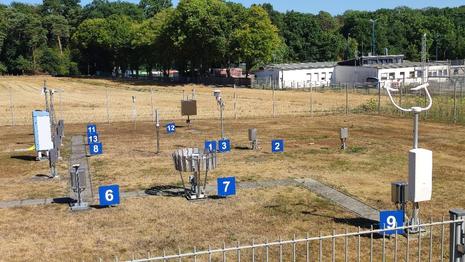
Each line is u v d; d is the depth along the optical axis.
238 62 77.56
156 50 85.81
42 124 20.62
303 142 24.80
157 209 13.83
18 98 56.41
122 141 25.95
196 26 72.69
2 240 11.69
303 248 10.79
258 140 25.62
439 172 17.78
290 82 69.31
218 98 25.94
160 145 24.55
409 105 36.59
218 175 17.80
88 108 45.34
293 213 13.27
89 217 13.25
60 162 20.81
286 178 17.22
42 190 16.23
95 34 105.75
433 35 112.88
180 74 85.69
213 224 12.50
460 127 28.44
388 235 11.29
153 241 11.43
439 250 10.62
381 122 31.33
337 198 14.62
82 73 115.44
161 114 39.16
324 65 72.94
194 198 14.67
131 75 105.25
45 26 122.75
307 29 109.94
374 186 15.98
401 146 23.14
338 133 27.45
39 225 12.70
